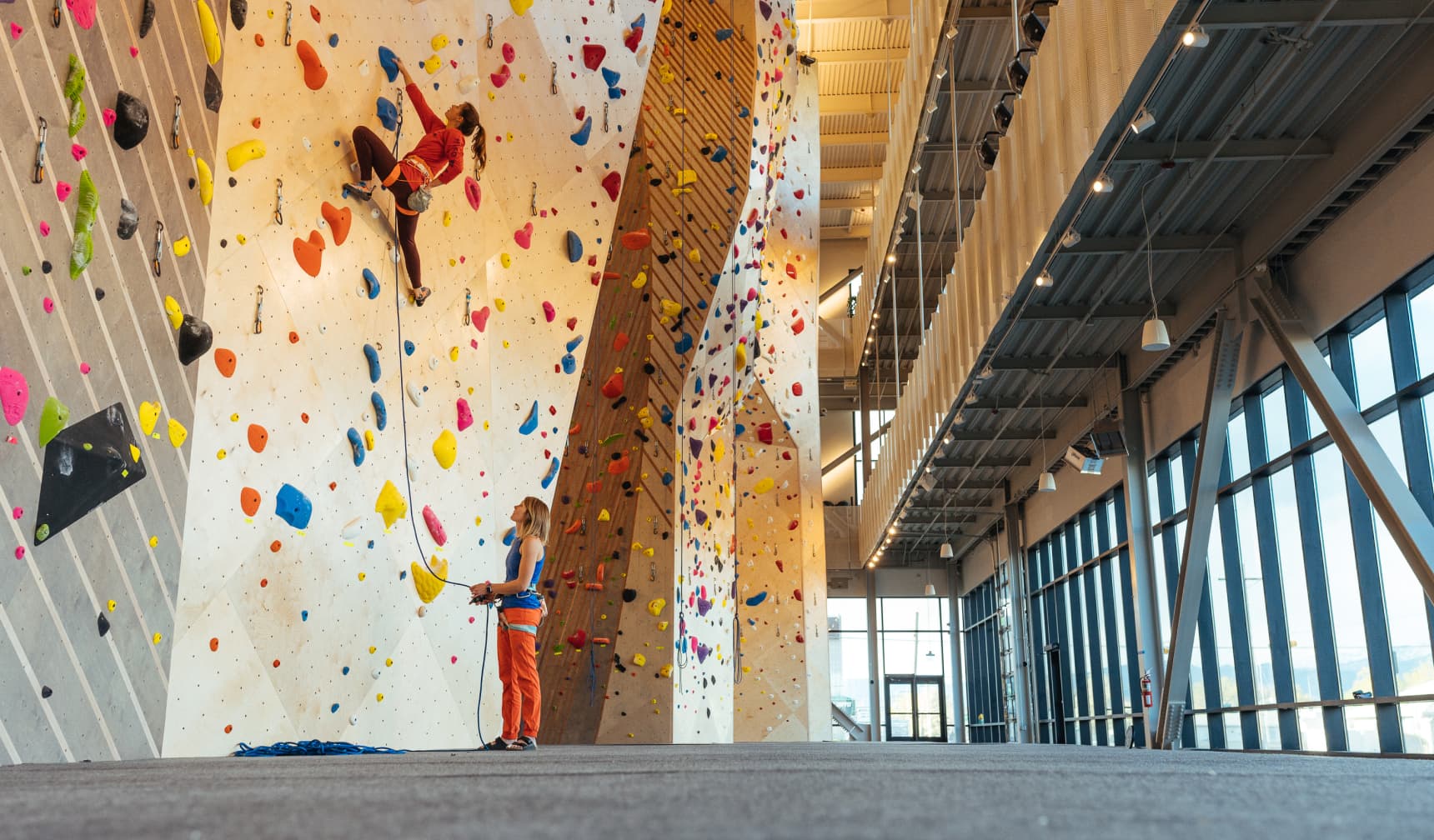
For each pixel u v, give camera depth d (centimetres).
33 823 106
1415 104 977
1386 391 1131
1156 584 1658
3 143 308
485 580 580
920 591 3159
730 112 948
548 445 634
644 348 920
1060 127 923
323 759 333
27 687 310
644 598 871
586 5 688
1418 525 934
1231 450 1512
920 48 1508
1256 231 1276
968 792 164
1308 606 1304
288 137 457
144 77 375
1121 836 103
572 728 855
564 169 661
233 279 420
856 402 3064
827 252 3016
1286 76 1001
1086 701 2177
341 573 471
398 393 518
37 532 315
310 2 476
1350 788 190
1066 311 1513
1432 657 1089
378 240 511
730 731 991
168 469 379
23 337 313
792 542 1358
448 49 573
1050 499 2314
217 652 397
